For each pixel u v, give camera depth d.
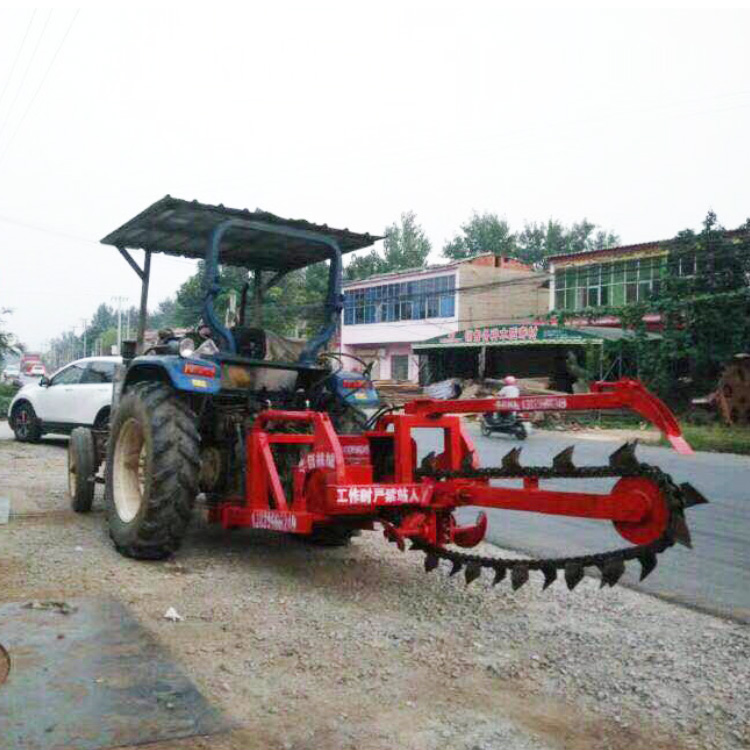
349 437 5.28
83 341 101.38
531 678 3.56
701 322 23.20
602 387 3.78
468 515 8.27
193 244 6.87
